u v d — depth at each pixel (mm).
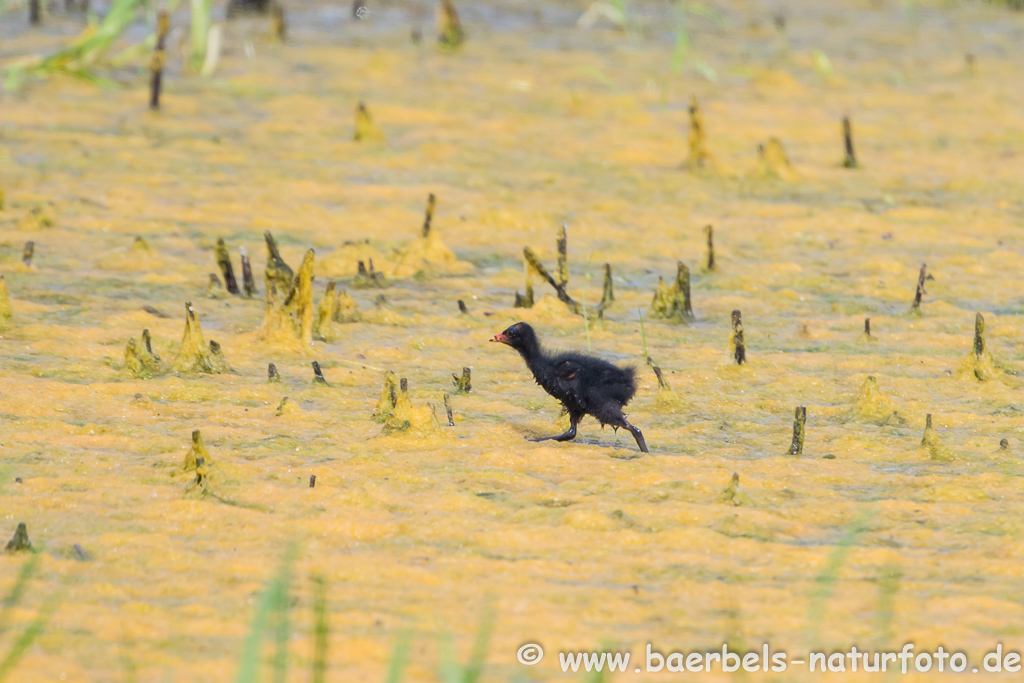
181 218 19156
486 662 7117
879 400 12172
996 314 15992
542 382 11281
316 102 27250
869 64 33688
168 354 13414
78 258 16969
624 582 8336
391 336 14602
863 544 9047
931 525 9430
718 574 8477
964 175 23547
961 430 11750
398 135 25172
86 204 19359
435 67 31359
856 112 28516
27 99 25578
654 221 20250
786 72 32312
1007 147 25688
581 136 25641
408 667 7020
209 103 26703
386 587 8133
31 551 8359
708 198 21781
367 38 34438
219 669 6887
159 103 25859
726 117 27641
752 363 13773
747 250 18891
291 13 37375
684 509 9570
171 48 31375
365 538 8977
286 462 10438
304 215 19656
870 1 44625
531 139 25344
